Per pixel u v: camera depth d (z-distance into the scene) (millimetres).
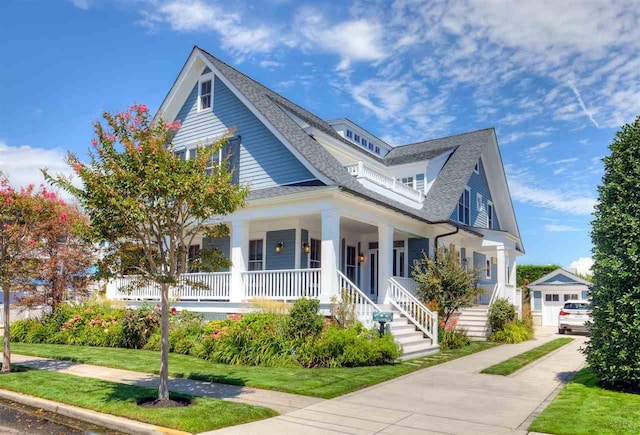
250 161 18109
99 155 8148
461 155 26422
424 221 18984
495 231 23750
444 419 7520
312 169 16250
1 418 8188
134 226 8039
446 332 16969
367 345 12266
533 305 32219
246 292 16359
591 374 10953
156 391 9211
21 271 11898
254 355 12305
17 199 11453
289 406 8250
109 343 16516
